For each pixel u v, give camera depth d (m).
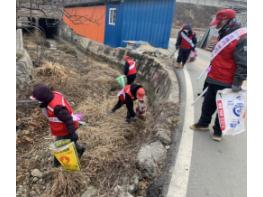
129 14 12.61
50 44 15.38
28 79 6.89
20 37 9.00
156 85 7.15
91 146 4.16
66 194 3.17
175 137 3.73
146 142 3.73
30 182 3.51
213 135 3.71
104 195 2.93
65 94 6.77
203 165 3.13
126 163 3.43
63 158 3.10
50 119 3.09
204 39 17.27
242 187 2.79
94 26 16.06
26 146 4.44
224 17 3.14
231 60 3.21
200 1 37.06
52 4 11.66
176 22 39.94
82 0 17.77
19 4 9.39
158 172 3.00
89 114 5.55
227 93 3.26
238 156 3.35
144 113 5.17
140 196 2.78
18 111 5.38
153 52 9.36
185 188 2.75
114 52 11.36
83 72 9.44
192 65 8.71
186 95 5.43
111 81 8.14
